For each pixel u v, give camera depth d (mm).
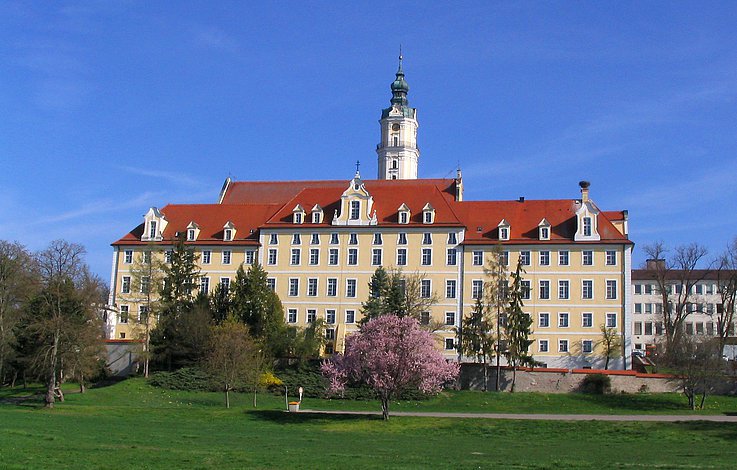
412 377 70500
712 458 44719
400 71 194500
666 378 91875
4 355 92188
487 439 57406
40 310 83688
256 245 124750
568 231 118250
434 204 123312
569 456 46031
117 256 127938
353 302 120500
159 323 105688
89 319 85375
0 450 41406
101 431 54438
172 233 129375
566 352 113938
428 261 119688
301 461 41562
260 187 144000
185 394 93000
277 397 93375
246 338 92625
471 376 98562
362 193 123375
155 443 48562
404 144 186750
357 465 40469
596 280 115000
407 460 43031
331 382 78188
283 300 122250
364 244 121750
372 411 83125
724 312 134375
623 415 73812
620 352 112125
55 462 38531
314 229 123375
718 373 83938
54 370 78938
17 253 95938
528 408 85188
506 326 100250
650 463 42031
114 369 108375
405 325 72875
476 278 118125
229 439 53125
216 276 125062
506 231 119562
